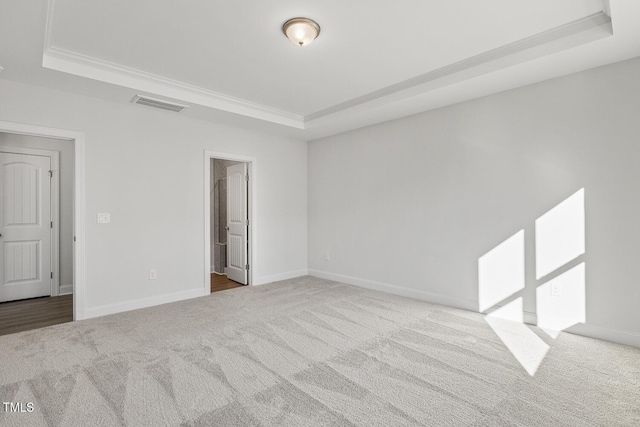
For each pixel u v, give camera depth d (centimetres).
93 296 356
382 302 407
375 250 473
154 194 400
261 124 466
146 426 178
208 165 448
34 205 443
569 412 189
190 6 223
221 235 624
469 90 344
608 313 288
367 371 236
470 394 207
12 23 217
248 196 512
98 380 223
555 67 290
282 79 347
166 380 224
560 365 244
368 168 480
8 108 308
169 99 362
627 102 277
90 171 354
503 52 288
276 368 241
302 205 574
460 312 369
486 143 361
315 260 568
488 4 224
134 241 385
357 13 233
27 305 409
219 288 492
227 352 267
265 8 226
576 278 304
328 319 346
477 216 369
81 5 220
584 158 299
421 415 187
